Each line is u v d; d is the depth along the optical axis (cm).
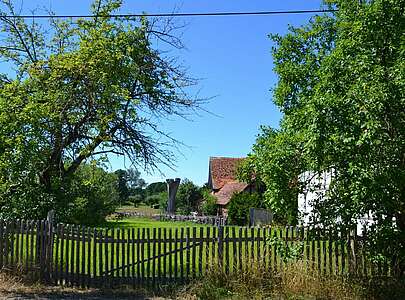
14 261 1146
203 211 5334
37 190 1274
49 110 1238
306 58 1475
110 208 3089
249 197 3697
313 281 1028
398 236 972
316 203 1031
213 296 1009
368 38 961
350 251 1070
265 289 1038
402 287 993
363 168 873
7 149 1136
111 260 1116
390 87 861
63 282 1125
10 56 1465
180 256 1107
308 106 929
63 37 1499
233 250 1095
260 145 1252
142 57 1444
